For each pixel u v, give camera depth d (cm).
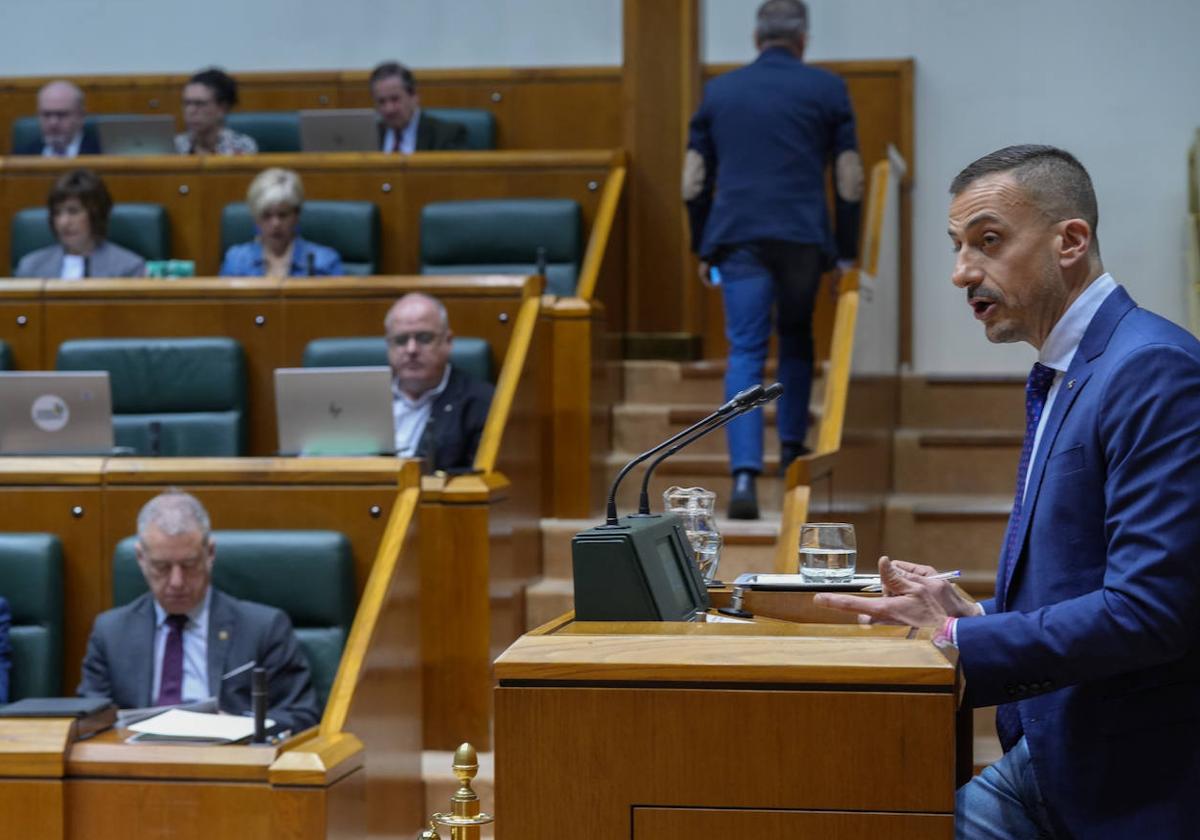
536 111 2322
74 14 2441
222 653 1222
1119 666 589
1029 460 675
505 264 1908
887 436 1773
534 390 1631
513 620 1512
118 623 1247
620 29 2314
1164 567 585
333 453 1440
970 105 2181
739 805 536
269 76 2392
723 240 1605
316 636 1276
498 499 1450
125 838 1031
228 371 1623
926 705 526
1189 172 2089
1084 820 622
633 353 2147
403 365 1545
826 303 2194
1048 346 661
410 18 2370
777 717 534
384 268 1998
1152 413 604
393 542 1305
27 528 1358
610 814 542
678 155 2156
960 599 640
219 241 2030
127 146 2142
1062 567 631
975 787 682
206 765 1028
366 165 2003
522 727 546
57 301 1697
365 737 1204
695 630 575
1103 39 2150
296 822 1024
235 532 1296
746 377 1583
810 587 729
